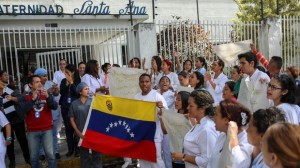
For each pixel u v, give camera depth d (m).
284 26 11.44
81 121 5.86
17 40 10.91
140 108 5.64
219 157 2.97
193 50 10.65
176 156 3.66
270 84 3.91
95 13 14.89
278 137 1.79
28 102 5.74
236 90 5.48
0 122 5.24
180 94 4.78
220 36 11.66
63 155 7.29
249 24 11.20
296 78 6.78
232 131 2.77
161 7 18.27
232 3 19.73
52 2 15.78
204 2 19.22
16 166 6.55
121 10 16.11
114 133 5.73
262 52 11.32
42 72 6.64
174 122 4.81
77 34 10.57
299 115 3.79
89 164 5.95
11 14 12.82
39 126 5.81
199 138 3.50
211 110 3.54
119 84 6.59
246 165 2.68
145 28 10.03
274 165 1.82
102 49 10.05
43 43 10.94
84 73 7.58
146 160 5.59
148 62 10.04
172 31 10.45
